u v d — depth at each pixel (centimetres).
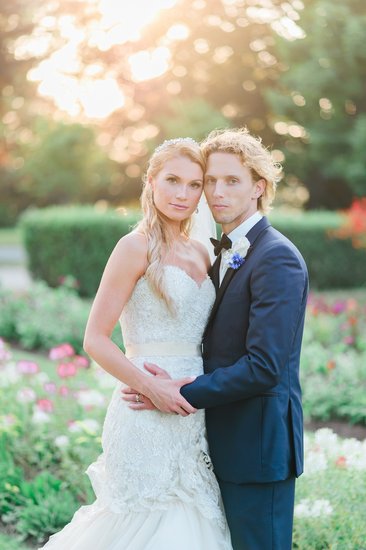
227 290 274
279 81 2395
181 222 291
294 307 259
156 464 272
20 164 4056
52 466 454
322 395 636
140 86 2633
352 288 1698
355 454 389
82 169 3488
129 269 271
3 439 459
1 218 4419
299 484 371
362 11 2117
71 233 1416
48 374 752
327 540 335
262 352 256
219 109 2811
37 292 1059
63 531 290
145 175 285
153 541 267
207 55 2702
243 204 274
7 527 396
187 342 278
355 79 2158
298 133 2527
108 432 282
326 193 2742
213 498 277
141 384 267
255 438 266
